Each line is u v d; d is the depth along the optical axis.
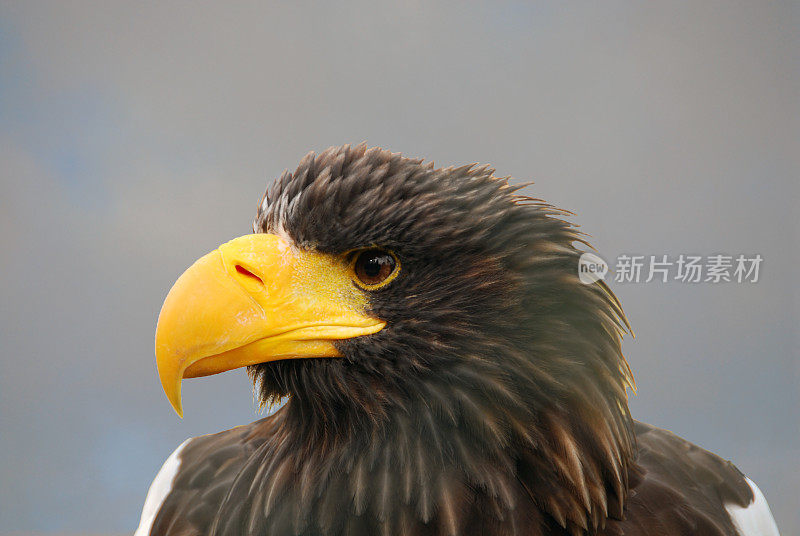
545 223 4.36
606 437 4.33
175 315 4.34
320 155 4.37
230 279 4.34
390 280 4.34
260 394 4.38
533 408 4.33
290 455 4.35
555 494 4.33
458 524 4.32
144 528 4.41
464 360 4.33
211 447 4.45
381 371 4.34
